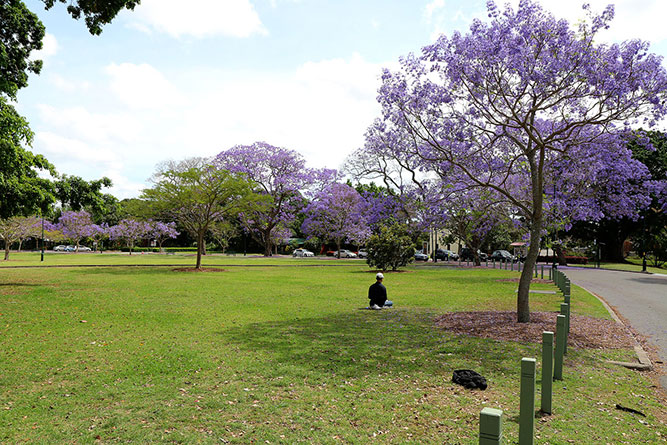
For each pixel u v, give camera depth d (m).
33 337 8.96
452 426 4.81
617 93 9.77
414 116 11.98
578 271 33.75
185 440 4.42
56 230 70.62
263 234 58.41
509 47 10.24
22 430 4.62
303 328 10.09
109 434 4.54
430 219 32.81
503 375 6.58
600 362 7.47
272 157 52.84
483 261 54.88
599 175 19.91
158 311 12.34
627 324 11.34
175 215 32.94
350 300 15.12
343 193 54.25
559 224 12.90
